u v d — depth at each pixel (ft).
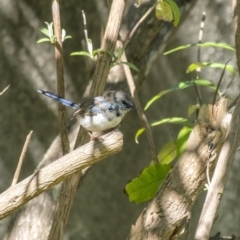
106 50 23.11
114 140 17.53
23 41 43.80
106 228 46.80
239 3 20.65
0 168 44.93
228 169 17.76
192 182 19.62
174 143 28.48
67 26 43.29
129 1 33.58
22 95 44.37
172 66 44.98
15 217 28.73
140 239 19.92
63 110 22.79
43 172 17.95
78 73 44.09
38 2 43.34
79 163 17.75
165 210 19.80
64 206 23.21
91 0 43.11
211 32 45.27
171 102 45.24
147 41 32.65
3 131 44.57
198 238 17.47
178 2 33.63
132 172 46.14
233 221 47.80
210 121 19.69
